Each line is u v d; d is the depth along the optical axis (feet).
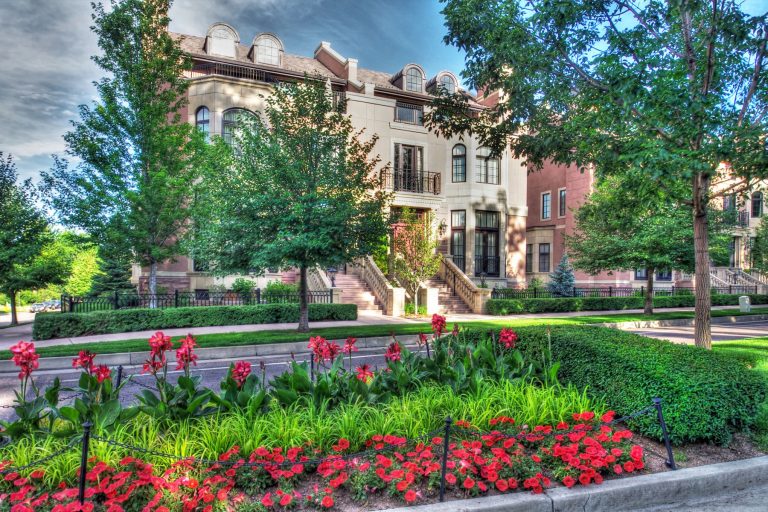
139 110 47.85
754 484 12.71
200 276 67.15
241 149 44.19
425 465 11.30
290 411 13.62
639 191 25.16
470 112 37.47
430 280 75.20
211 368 29.22
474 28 27.30
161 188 46.16
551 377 16.78
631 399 14.89
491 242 86.22
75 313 41.68
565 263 84.12
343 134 41.86
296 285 64.95
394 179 78.84
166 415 12.75
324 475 10.86
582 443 12.51
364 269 71.20
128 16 46.91
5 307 151.43
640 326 54.44
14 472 10.28
